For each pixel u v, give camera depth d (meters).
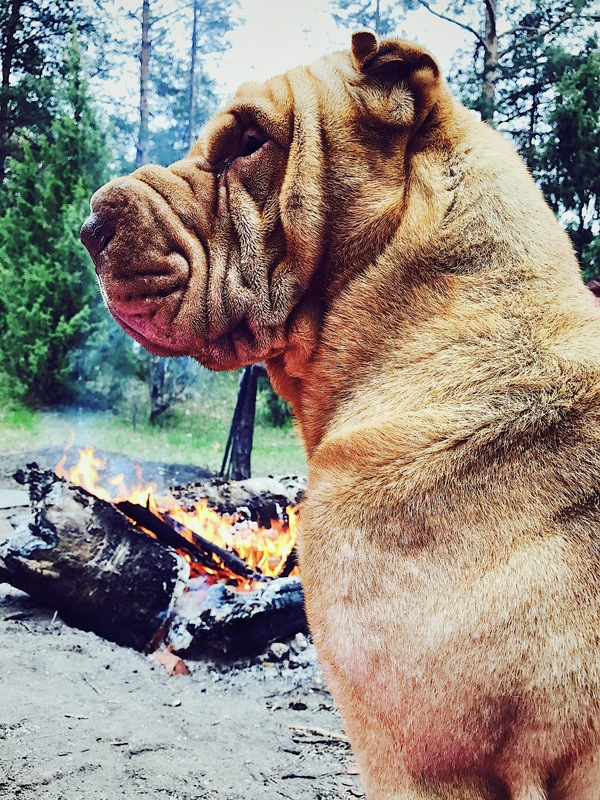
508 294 0.38
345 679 0.34
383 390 0.39
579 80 2.87
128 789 0.62
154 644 0.94
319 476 0.38
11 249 3.73
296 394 0.49
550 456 0.33
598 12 3.19
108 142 3.96
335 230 0.43
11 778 0.61
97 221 0.47
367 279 0.42
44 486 0.99
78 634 0.95
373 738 0.34
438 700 0.32
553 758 0.31
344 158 0.43
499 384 0.35
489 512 0.33
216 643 0.92
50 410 3.75
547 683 0.31
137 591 0.94
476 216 0.40
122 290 0.47
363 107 0.43
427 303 0.39
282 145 0.45
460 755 0.32
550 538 0.32
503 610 0.31
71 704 0.76
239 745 0.72
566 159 2.87
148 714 0.77
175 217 0.46
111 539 0.96
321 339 0.43
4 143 4.83
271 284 0.44
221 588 0.96
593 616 0.31
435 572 0.32
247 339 0.45
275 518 1.26
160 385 4.04
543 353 0.36
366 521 0.34
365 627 0.33
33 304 3.66
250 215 0.45
